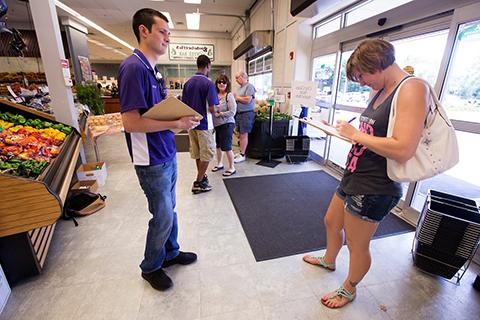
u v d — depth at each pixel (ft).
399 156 3.30
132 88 3.84
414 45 8.13
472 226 5.02
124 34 32.42
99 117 12.60
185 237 7.06
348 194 4.37
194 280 5.54
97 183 9.79
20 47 15.10
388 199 3.97
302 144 13.52
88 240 6.82
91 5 21.08
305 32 13.79
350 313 4.78
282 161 14.19
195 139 9.39
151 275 5.28
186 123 4.29
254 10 21.42
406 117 3.27
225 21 26.91
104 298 5.04
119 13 23.22
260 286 5.39
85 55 26.68
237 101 13.19
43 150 6.88
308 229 7.48
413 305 4.95
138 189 10.03
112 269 5.79
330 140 13.07
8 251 5.08
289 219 8.02
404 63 8.57
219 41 33.45
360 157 4.09
